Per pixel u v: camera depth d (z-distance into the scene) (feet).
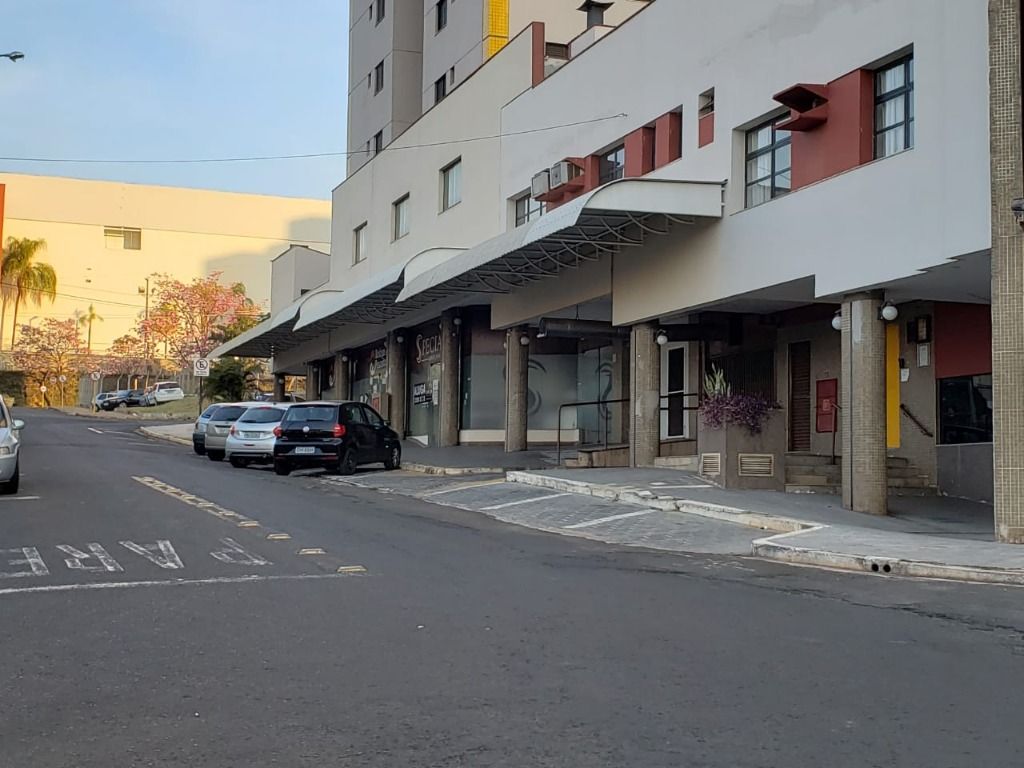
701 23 66.28
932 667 22.57
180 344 244.83
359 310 106.01
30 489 60.23
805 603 30.30
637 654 23.63
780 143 60.44
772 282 58.59
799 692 20.56
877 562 37.17
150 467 80.74
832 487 61.31
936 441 61.52
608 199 60.90
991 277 45.44
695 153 66.69
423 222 112.68
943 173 47.60
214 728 18.31
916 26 49.65
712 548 43.52
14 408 235.40
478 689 20.71
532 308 87.71
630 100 74.23
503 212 93.35
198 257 305.12
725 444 60.44
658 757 16.80
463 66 130.00
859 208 52.60
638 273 71.61
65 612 27.99
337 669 22.20
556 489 64.13
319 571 34.71
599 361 98.78
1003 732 18.07
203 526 45.57
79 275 290.76
